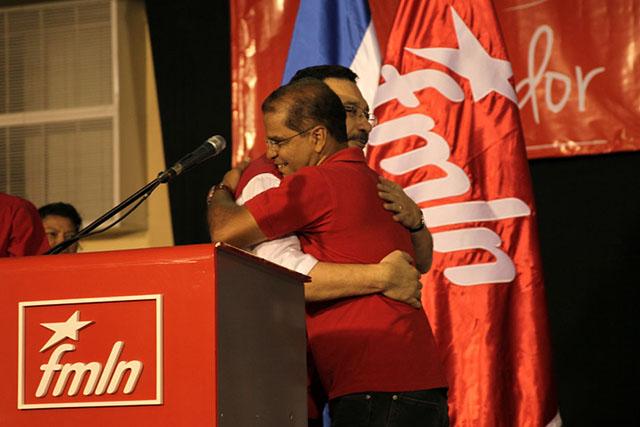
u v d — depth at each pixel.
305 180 4.20
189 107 9.44
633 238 8.29
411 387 4.07
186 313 2.63
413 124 6.66
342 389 4.08
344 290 4.09
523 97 8.38
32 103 10.53
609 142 8.18
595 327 8.34
